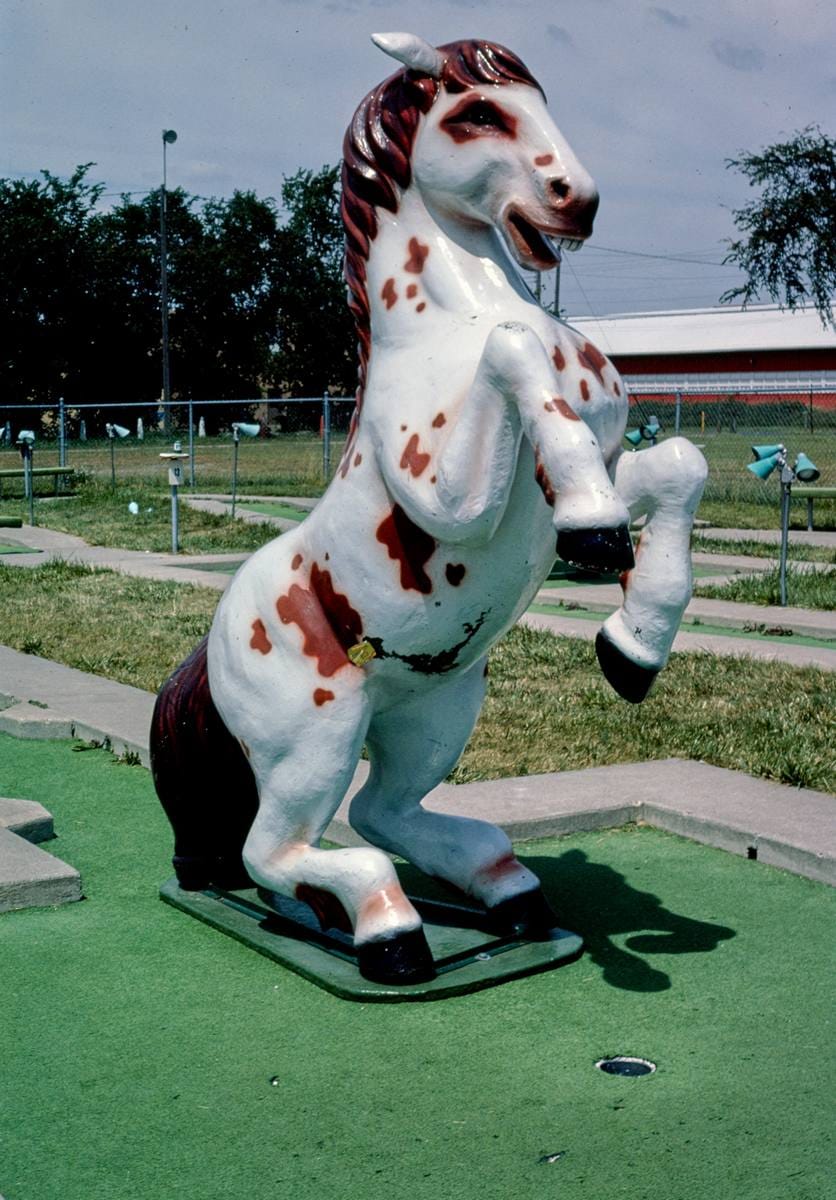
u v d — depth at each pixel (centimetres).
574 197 312
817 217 3553
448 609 338
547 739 625
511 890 387
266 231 5616
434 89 327
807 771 543
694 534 1532
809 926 407
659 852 479
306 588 357
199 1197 266
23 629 930
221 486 2222
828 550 1370
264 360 5666
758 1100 302
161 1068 319
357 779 538
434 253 333
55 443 3619
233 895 422
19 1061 323
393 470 326
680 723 650
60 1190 269
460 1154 281
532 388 296
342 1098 304
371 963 355
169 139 4628
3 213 4825
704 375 6575
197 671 401
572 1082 311
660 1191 266
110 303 5038
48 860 440
